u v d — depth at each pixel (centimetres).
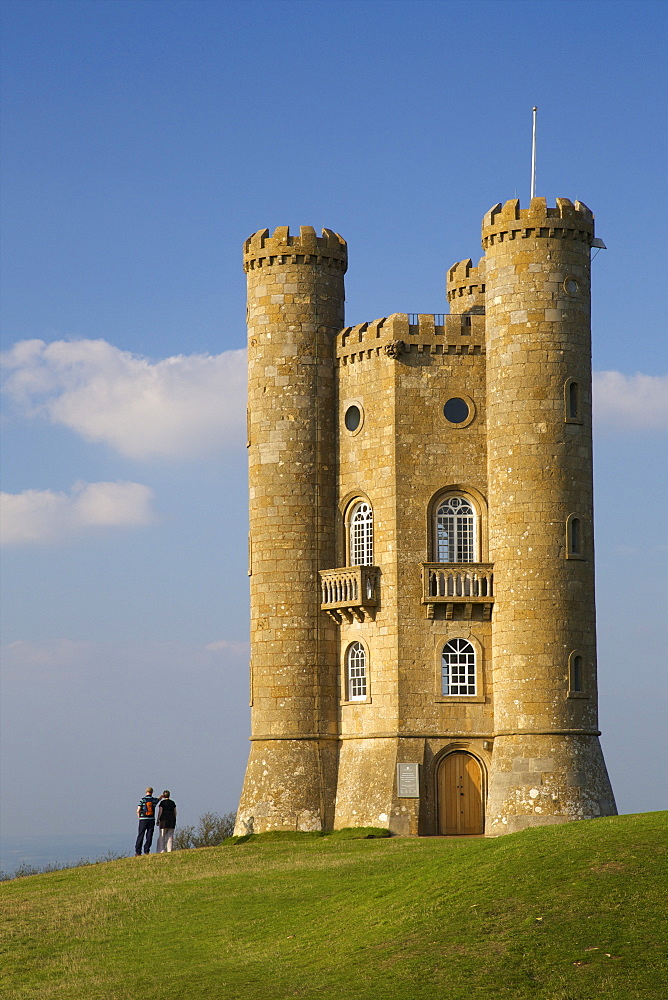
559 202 6462
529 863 4159
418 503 6569
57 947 4475
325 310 6925
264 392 6875
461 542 6588
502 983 3459
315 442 6825
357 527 6775
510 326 6419
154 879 5459
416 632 6488
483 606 6431
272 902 4688
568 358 6400
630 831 4309
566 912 3775
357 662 6681
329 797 6600
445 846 5597
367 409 6744
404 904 4162
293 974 3781
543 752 6147
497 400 6431
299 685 6675
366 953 3809
